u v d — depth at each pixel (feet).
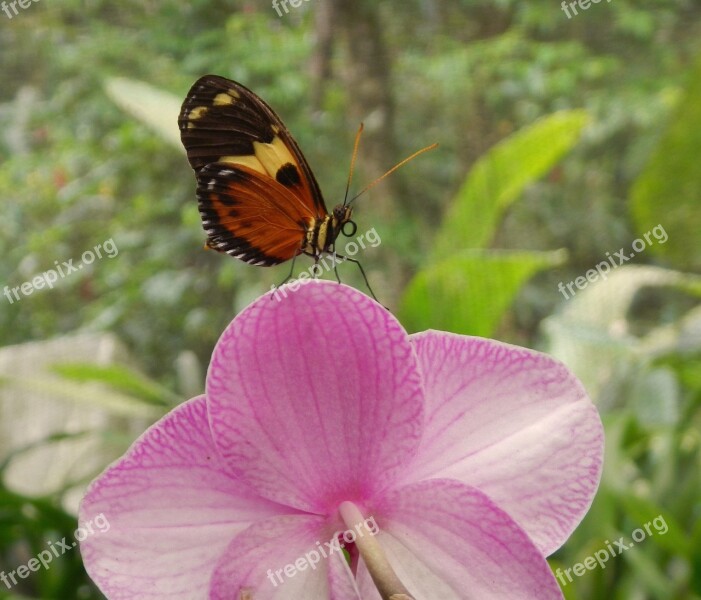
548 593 0.69
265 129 0.83
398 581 0.66
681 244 1.84
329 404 0.71
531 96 4.45
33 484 1.91
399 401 0.71
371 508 0.72
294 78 3.75
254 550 0.70
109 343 2.25
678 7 4.58
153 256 3.94
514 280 1.47
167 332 3.94
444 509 0.71
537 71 4.31
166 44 3.91
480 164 1.59
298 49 3.78
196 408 0.71
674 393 1.75
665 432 1.63
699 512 1.65
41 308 3.96
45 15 4.08
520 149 1.58
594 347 1.82
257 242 0.86
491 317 1.53
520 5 4.36
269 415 0.70
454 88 4.25
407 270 3.44
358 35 3.50
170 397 1.67
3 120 4.17
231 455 0.70
